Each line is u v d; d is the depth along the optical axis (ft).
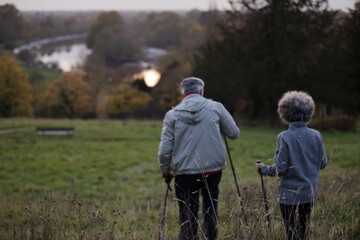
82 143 54.80
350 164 25.21
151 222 13.78
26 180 33.45
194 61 82.48
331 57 65.41
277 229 9.58
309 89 66.85
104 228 11.14
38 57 211.82
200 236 10.82
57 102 178.70
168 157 10.21
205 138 9.96
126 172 36.83
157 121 84.79
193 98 10.28
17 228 11.89
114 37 245.24
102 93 165.48
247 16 74.64
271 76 69.77
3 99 151.74
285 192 8.82
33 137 59.31
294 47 68.59
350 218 10.65
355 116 70.95
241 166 29.27
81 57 206.28
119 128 69.92
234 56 76.48
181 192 10.19
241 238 8.91
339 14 64.54
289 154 8.71
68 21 270.05
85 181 33.30
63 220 13.56
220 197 13.93
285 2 68.08
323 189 13.65
